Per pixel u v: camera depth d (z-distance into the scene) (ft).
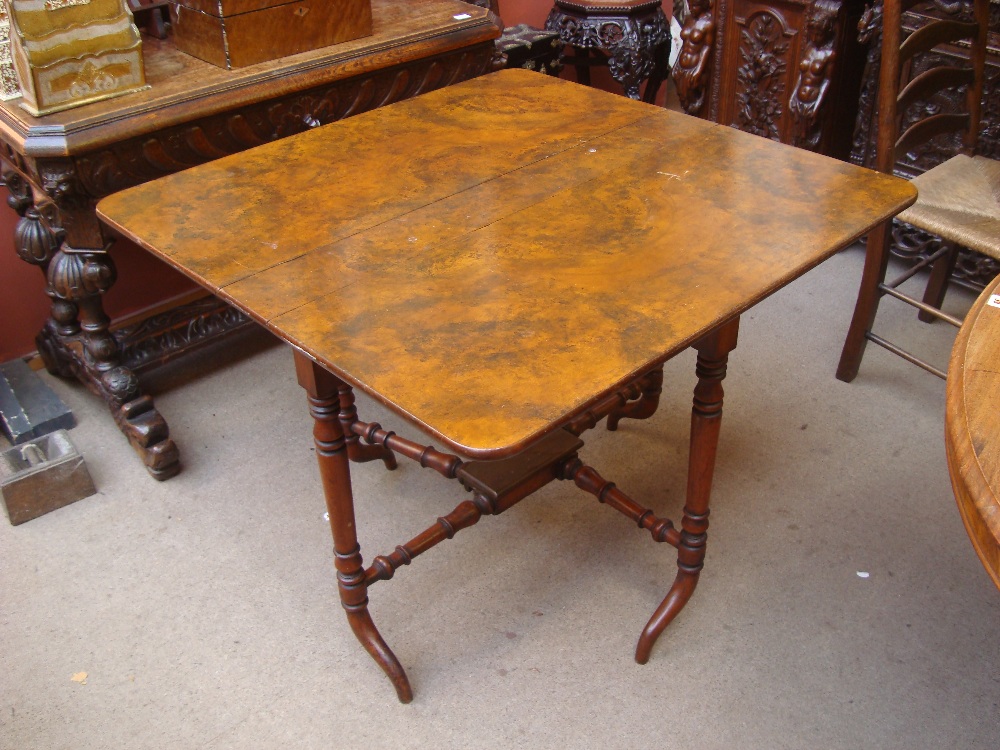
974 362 3.47
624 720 5.45
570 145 5.81
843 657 5.78
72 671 5.86
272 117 7.03
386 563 5.48
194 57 7.14
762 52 9.43
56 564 6.64
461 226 4.95
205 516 7.02
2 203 7.97
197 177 5.54
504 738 5.39
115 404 7.34
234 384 8.45
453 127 6.14
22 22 5.83
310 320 4.20
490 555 6.58
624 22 10.51
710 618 6.06
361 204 5.20
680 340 3.98
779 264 4.48
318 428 4.88
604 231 4.83
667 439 7.61
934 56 8.69
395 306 4.29
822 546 6.57
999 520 2.91
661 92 13.53
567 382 3.75
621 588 6.30
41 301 8.60
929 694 5.55
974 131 7.52
